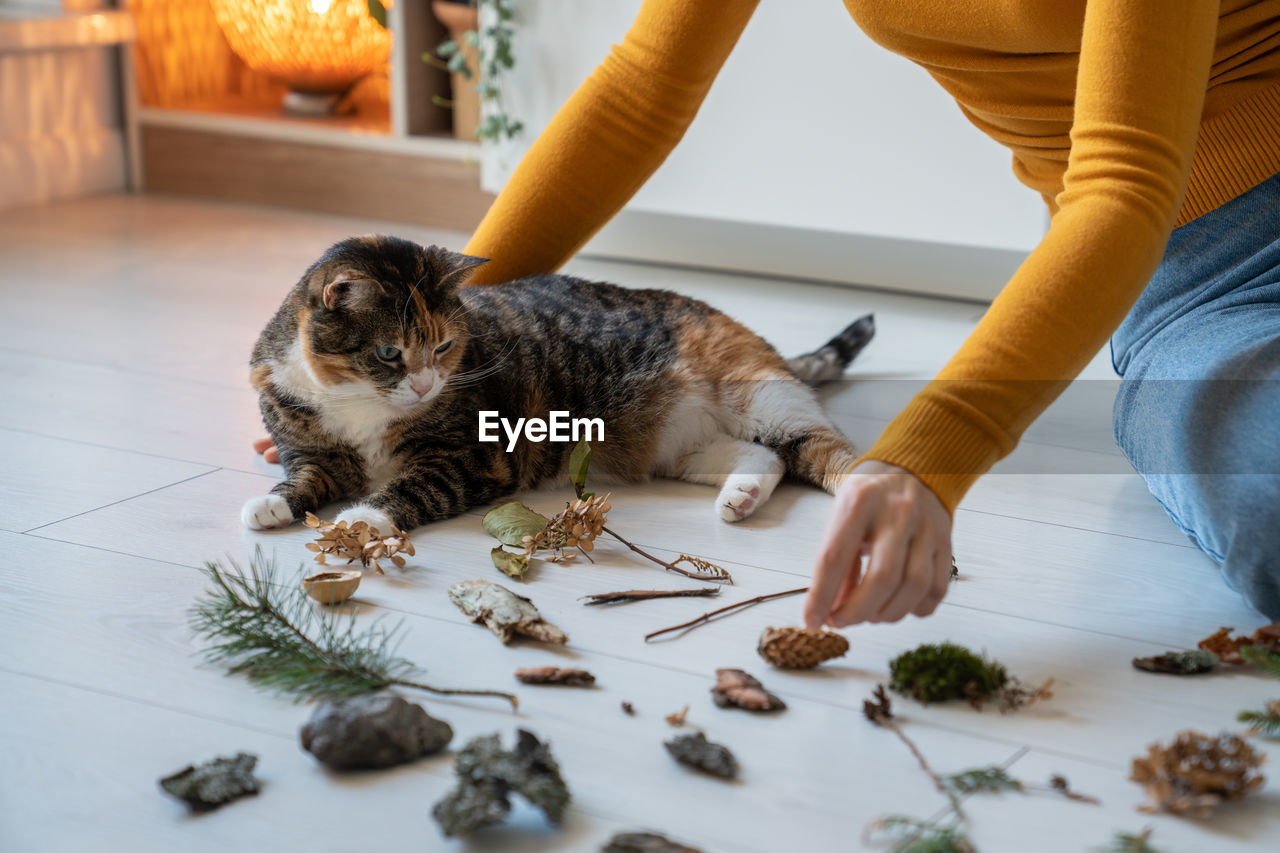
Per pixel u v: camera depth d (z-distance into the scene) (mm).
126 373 1579
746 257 2178
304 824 823
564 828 822
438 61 2500
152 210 2582
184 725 904
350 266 1217
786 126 1968
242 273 2096
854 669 978
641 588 1090
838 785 860
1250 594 1010
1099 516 1233
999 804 844
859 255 2094
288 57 2564
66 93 2643
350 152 2539
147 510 1211
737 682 942
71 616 1023
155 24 2779
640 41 1282
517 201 1338
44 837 812
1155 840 815
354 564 1119
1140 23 891
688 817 832
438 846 809
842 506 857
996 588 1092
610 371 1329
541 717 917
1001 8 1067
